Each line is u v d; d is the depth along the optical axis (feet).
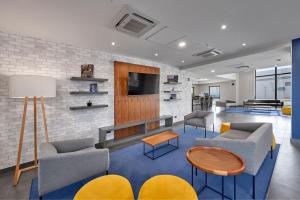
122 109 13.71
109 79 12.86
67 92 10.47
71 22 7.40
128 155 9.78
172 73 19.26
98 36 9.18
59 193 6.19
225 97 42.50
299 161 8.36
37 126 9.23
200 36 9.50
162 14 6.88
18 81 6.57
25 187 6.61
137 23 7.61
